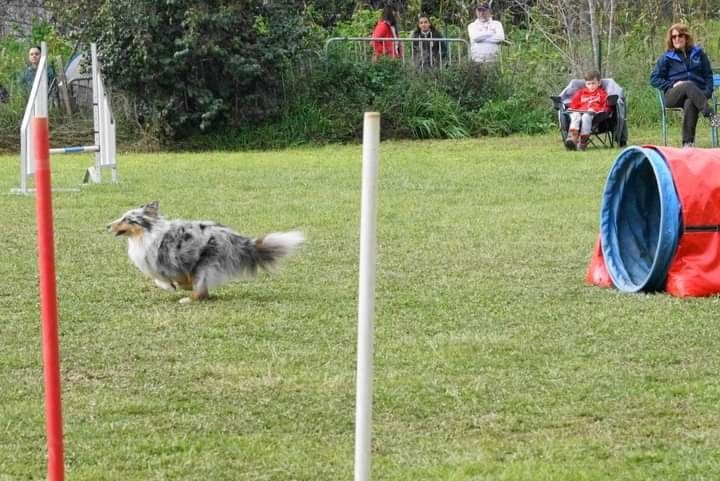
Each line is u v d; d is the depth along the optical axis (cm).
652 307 1135
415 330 1066
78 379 914
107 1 3219
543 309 1138
